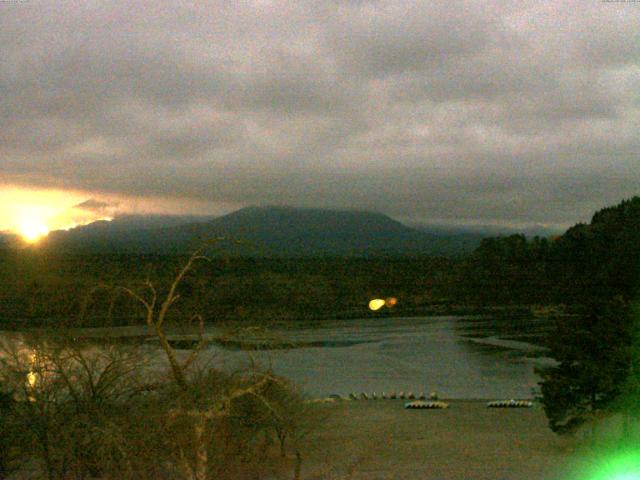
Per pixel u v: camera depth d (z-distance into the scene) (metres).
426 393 63.34
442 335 109.38
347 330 116.25
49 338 21.75
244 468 26.25
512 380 71.50
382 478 28.44
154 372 22.83
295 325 122.25
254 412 24.48
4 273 79.56
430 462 32.47
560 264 165.62
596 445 36.31
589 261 157.88
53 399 21.38
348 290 164.62
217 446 20.23
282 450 31.17
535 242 176.50
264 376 18.67
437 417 50.00
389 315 140.38
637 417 37.75
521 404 55.72
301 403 31.70
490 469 31.16
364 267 189.00
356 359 84.75
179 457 17.55
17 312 65.25
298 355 87.62
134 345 23.84
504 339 104.38
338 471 28.84
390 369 78.06
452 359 85.06
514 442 39.16
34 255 86.19
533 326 121.31
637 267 119.19
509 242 174.88
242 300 123.12
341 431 43.03
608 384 36.91
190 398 17.41
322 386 67.12
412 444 37.84
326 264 190.00
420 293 171.75
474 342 100.88
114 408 19.72
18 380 20.36
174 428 17.42
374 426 45.31
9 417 20.73
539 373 39.50
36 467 23.75
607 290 117.06
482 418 49.78
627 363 37.16
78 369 21.95
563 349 38.28
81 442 18.91
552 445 37.69
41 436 19.84
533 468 30.98
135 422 18.02
